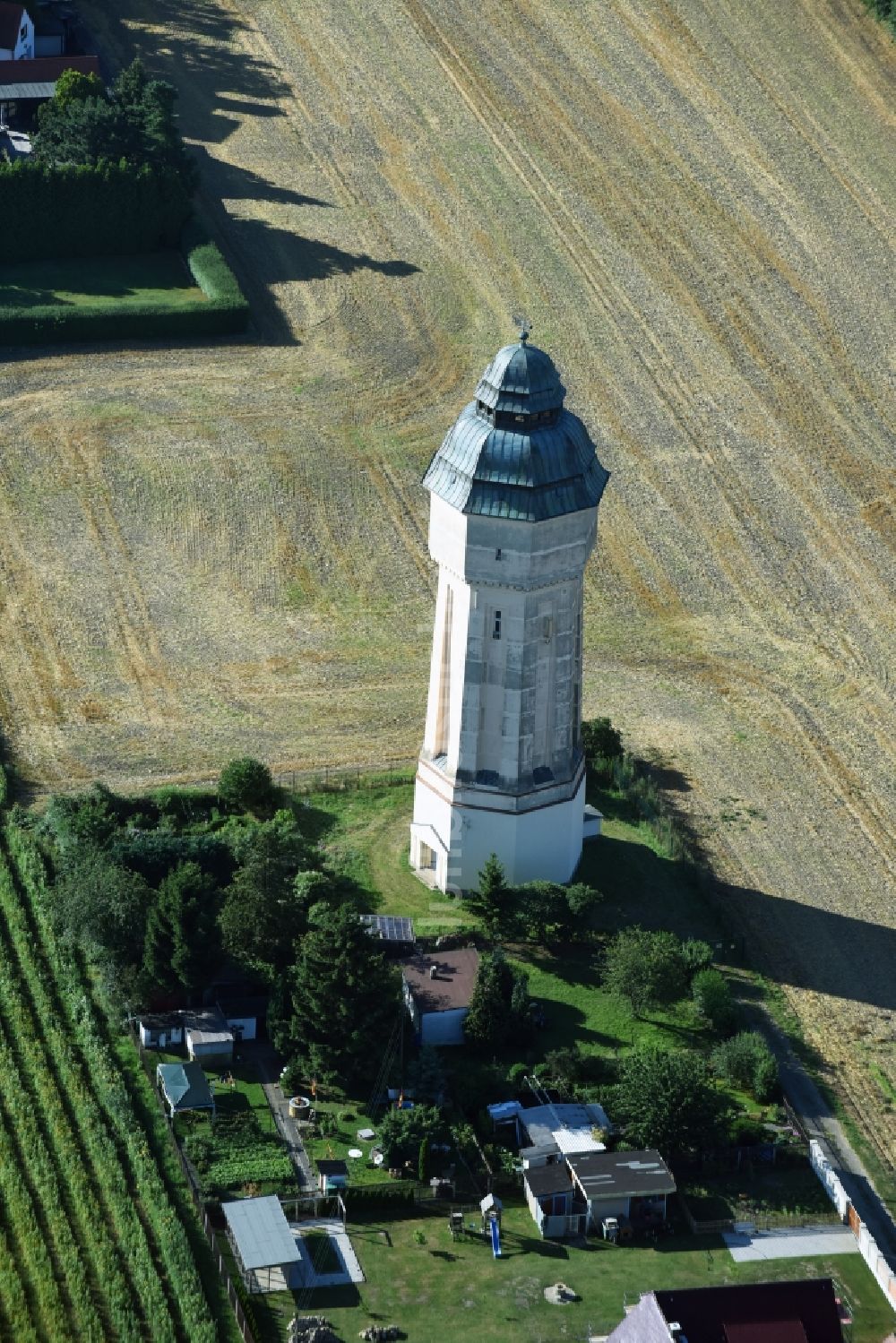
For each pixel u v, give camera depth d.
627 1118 124.81
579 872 148.12
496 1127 124.75
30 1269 113.31
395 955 137.25
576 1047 131.62
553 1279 115.44
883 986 140.38
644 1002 132.88
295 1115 125.38
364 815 153.25
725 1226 119.44
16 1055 128.00
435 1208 120.19
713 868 150.75
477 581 135.38
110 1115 124.19
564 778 142.75
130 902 134.00
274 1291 113.62
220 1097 126.94
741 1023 134.88
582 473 135.00
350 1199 119.19
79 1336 109.88
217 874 142.38
